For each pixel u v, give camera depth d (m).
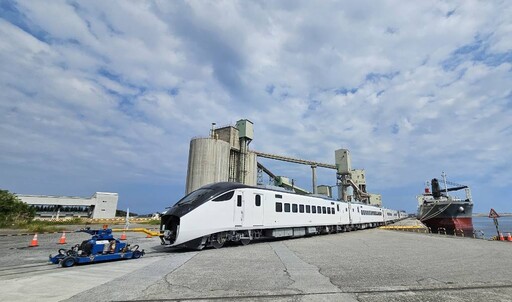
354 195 94.31
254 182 60.44
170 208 15.23
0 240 18.56
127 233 26.86
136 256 11.67
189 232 14.02
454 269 9.27
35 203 74.50
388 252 13.53
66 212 80.19
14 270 9.06
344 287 6.80
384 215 51.38
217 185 16.75
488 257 12.12
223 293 6.26
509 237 24.67
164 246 15.28
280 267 9.42
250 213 17.62
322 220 25.95
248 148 60.19
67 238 20.08
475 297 6.07
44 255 12.23
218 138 57.25
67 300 5.71
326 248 15.14
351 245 16.83
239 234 16.83
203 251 14.02
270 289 6.61
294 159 76.25
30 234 23.44
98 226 38.59
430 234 28.98
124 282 7.26
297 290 6.52
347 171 85.69
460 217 44.94
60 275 8.12
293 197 22.25
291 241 19.83
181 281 7.40
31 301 5.62
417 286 6.94
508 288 6.83
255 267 9.42
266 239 21.80
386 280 7.57
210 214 15.15
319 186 86.12
